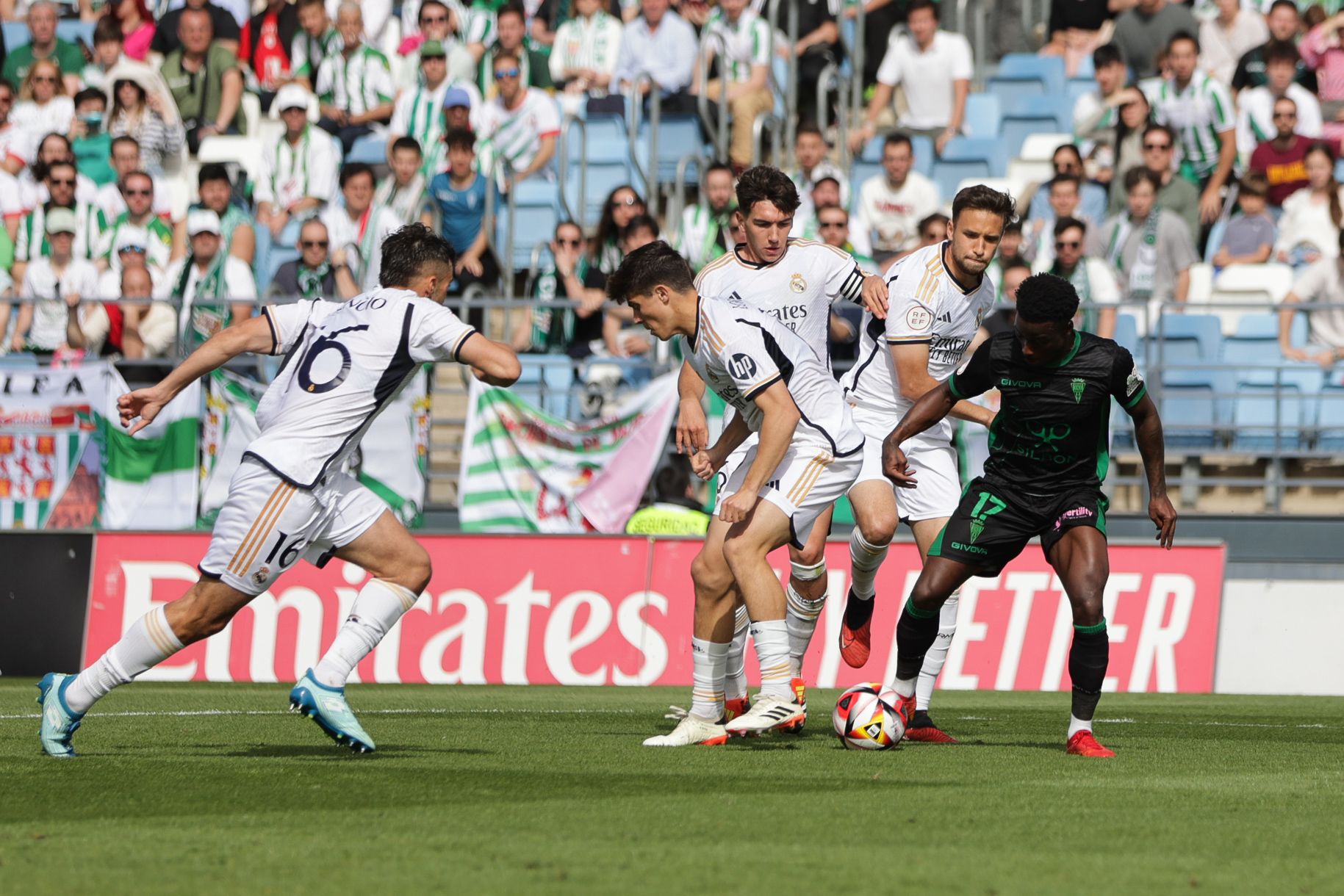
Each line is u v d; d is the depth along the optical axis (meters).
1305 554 40.66
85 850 12.72
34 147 57.03
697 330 20.11
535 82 56.47
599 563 39.50
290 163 52.81
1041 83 58.41
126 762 19.11
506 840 13.27
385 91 57.56
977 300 24.03
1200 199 49.97
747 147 53.88
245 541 18.75
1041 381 20.34
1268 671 40.28
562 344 44.88
